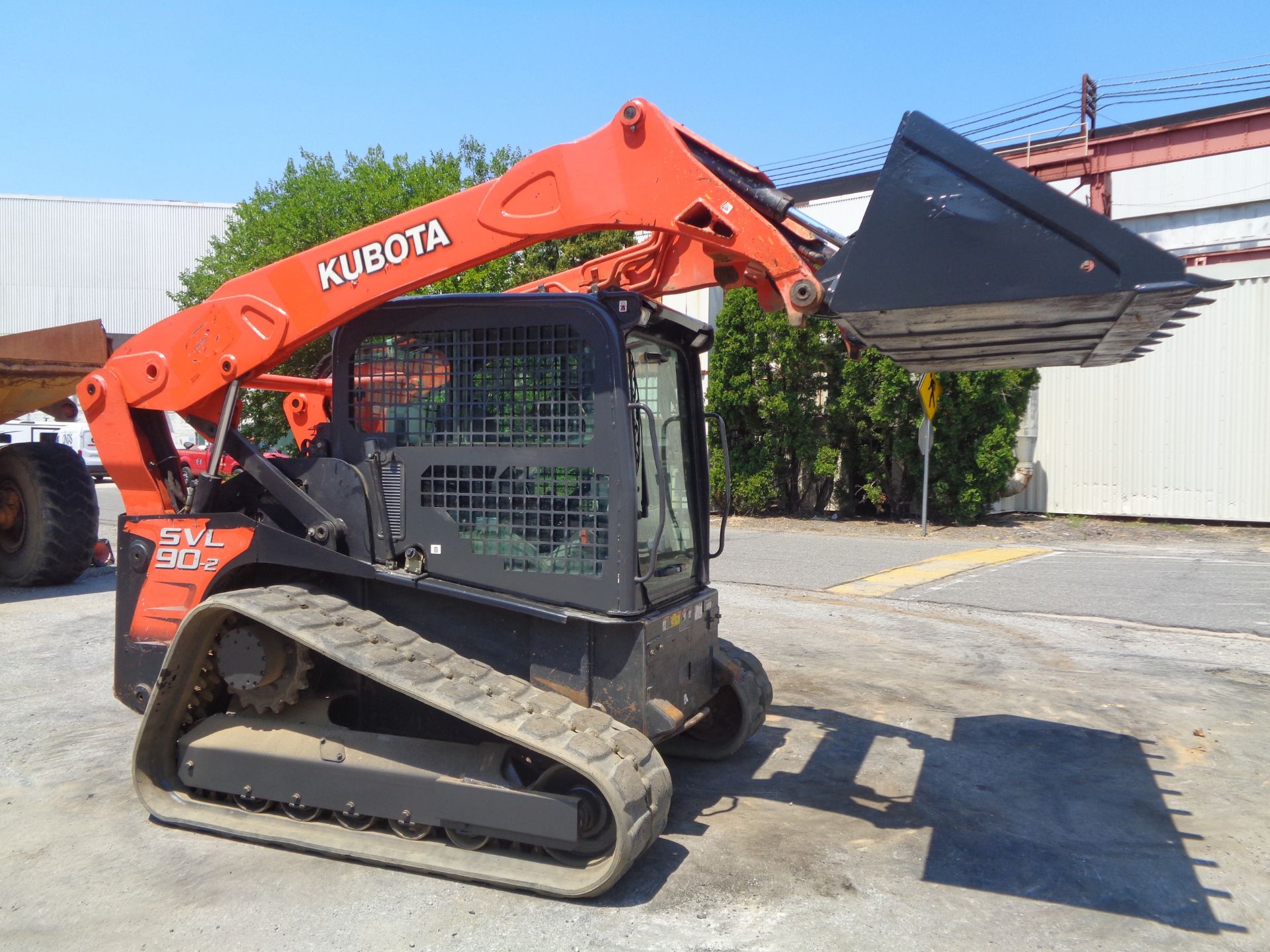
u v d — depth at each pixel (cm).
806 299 347
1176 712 620
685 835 431
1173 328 344
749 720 515
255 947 334
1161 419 1738
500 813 378
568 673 409
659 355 467
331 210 2122
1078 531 1648
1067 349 390
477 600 412
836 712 625
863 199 2391
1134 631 859
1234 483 1666
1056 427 1853
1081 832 438
